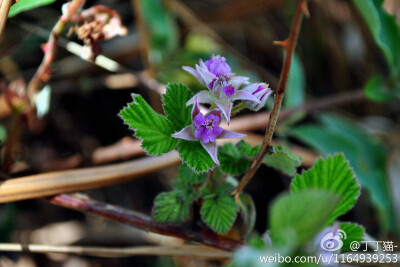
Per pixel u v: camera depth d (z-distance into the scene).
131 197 0.55
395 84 0.51
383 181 0.49
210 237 0.37
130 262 0.50
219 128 0.34
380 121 0.60
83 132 0.55
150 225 0.37
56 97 0.54
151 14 0.50
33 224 0.50
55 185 0.38
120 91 0.57
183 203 0.36
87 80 0.53
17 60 0.53
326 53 0.64
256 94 0.34
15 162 0.43
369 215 0.55
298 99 0.52
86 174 0.39
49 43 0.41
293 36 0.32
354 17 0.60
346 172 0.35
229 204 0.36
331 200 0.30
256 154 0.35
